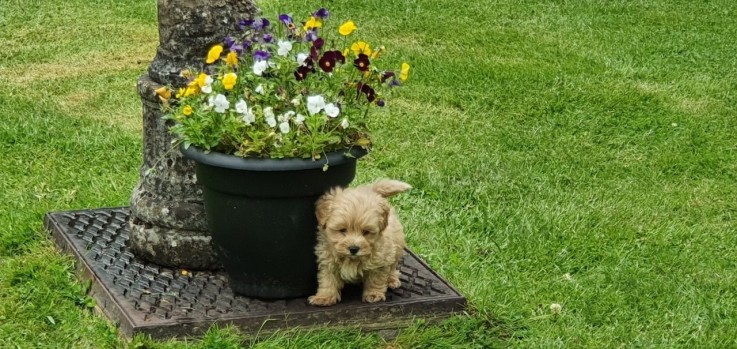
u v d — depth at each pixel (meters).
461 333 2.35
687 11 5.96
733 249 2.96
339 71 2.36
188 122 2.24
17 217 2.87
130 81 4.25
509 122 3.96
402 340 2.31
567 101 4.20
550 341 2.38
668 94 4.39
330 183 2.28
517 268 2.75
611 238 2.97
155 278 2.47
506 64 4.66
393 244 2.33
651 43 5.22
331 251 2.28
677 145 3.82
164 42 2.53
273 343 2.24
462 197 3.21
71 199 3.04
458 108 4.10
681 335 2.45
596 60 4.86
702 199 3.33
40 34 4.96
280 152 2.21
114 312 2.32
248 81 2.32
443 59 4.70
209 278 2.49
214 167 2.23
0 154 3.37
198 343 2.22
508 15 5.64
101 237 2.68
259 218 2.26
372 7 5.60
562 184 3.38
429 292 2.44
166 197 2.53
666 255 2.87
